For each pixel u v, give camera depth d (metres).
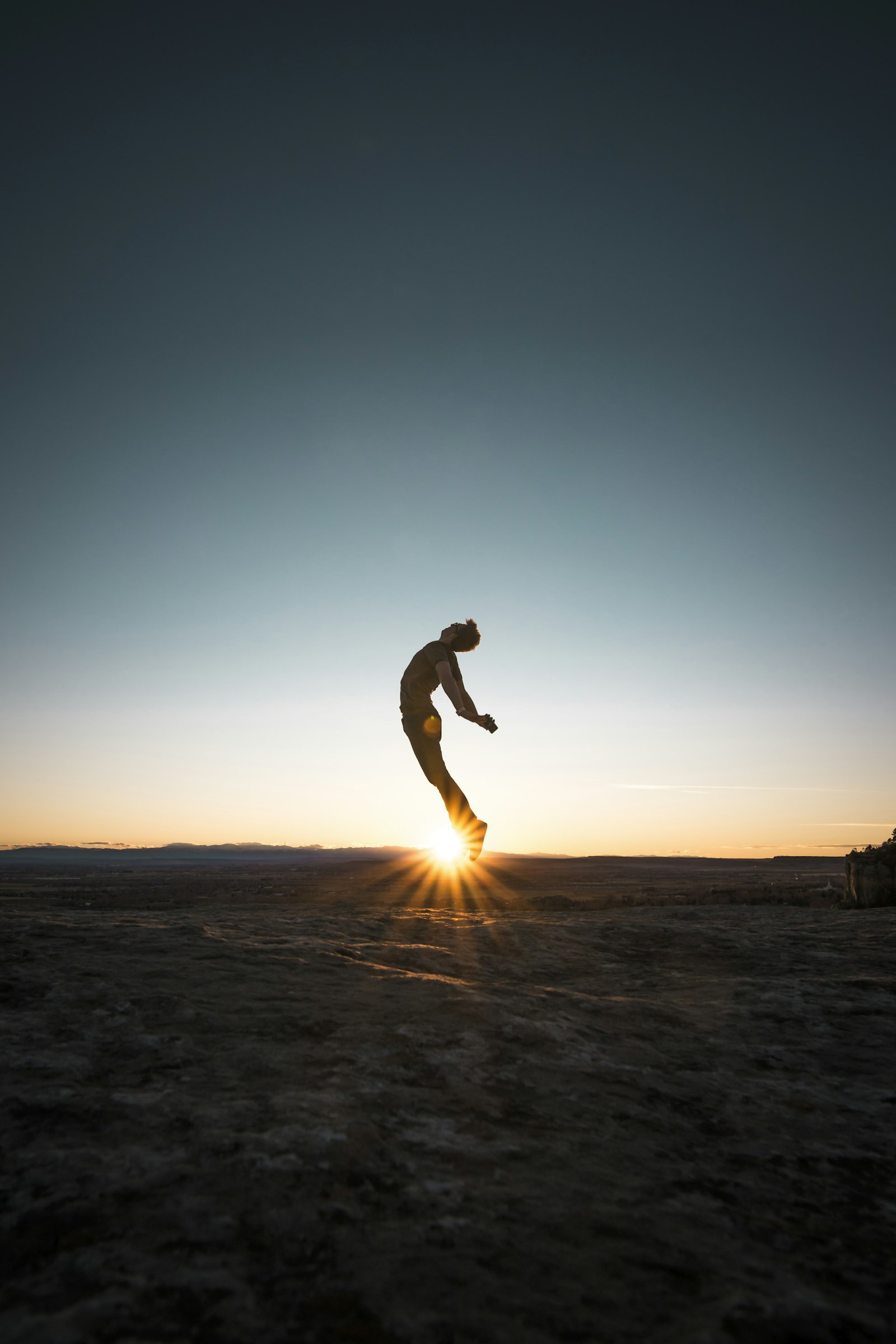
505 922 5.10
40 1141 1.80
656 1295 1.38
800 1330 1.29
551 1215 1.66
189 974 3.19
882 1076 2.75
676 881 87.00
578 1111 2.27
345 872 124.56
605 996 3.54
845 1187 1.94
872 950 4.52
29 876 138.38
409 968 3.68
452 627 7.05
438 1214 1.62
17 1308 1.20
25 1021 2.57
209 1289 1.29
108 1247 1.40
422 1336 1.20
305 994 3.07
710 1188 1.88
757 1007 3.44
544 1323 1.27
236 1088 2.19
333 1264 1.40
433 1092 2.29
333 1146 1.86
